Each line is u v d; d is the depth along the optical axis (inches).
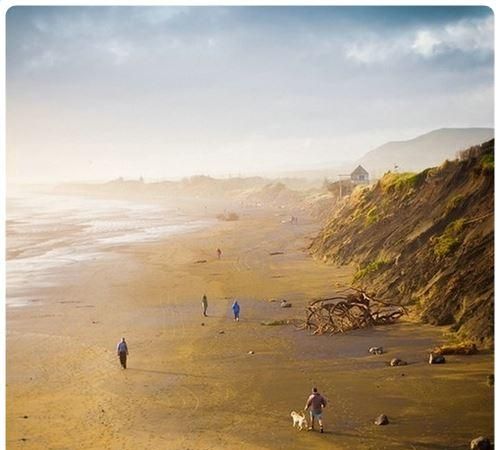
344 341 1124.5
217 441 725.3
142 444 727.7
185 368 1031.6
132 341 1238.3
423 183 1900.8
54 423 807.1
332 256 2105.1
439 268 1311.5
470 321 1080.2
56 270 2273.6
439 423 732.7
